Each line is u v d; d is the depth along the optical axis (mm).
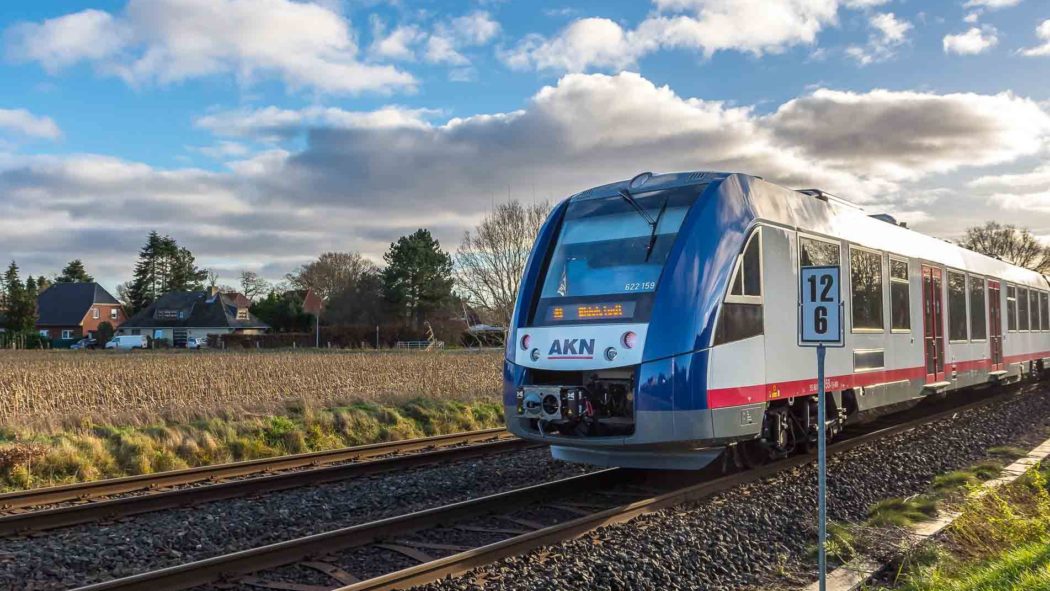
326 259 102062
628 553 6730
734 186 9312
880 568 6930
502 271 50500
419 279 73562
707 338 8523
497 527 7805
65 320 96438
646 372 8328
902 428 14125
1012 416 16328
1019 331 20281
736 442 9055
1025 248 84312
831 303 6176
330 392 20125
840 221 11406
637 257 8969
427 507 8953
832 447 11727
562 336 9000
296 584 6055
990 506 8414
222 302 88438
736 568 6820
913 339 13336
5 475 10641
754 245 9336
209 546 7387
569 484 9188
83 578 6492
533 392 8930
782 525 7996
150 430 13625
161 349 65938
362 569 6477
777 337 9586
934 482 9984
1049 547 6484
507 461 11844
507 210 50625
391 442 13453
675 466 9102
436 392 20422
